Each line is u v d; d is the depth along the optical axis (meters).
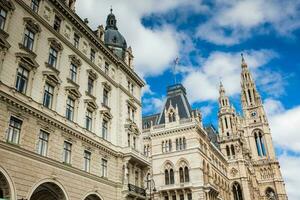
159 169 72.25
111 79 49.38
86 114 41.44
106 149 43.53
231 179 96.88
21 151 29.27
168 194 68.81
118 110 48.94
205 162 73.75
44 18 36.97
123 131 49.12
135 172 49.88
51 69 36.22
